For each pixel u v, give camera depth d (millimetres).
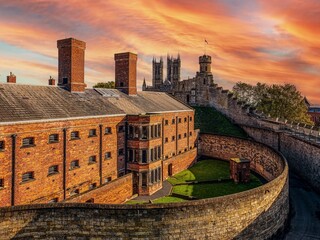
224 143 50031
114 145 32281
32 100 26438
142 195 32531
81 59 33500
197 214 18391
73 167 27438
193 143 51750
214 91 70500
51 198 25141
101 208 17641
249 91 95500
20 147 22562
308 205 29469
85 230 17781
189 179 39031
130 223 17672
